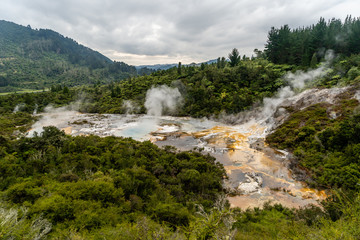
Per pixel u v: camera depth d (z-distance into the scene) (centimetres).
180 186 2012
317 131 3059
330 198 1491
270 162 2862
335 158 2406
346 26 7200
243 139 3934
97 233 1065
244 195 2066
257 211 1691
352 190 1717
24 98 8331
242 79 7044
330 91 3938
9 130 4912
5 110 7081
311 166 2509
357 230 541
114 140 3288
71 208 1239
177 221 1278
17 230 809
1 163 2006
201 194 1956
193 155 2898
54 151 2469
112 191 1530
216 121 5531
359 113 2709
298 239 745
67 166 2139
